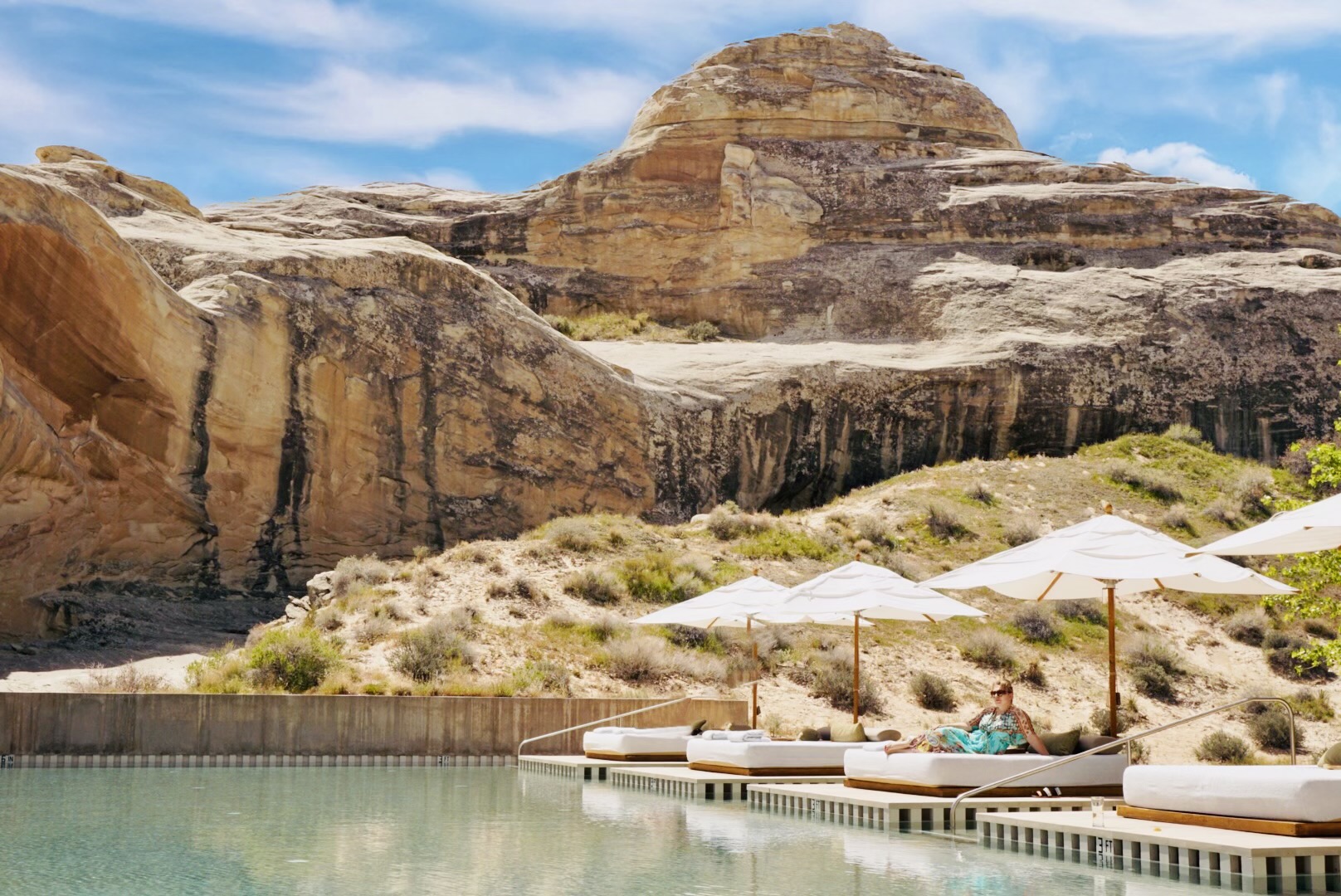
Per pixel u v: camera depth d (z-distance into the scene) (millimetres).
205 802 12492
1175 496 39750
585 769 16812
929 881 8289
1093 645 29828
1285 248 52906
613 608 28359
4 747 16969
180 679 22984
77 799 12617
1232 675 29328
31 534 27906
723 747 15336
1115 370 45375
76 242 27844
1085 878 8617
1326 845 8305
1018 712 12992
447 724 19109
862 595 16734
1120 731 24547
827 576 17484
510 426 37938
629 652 24375
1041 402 44344
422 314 37312
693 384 43531
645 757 17156
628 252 57062
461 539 36344
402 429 36000
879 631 29016
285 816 11406
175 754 17672
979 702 25547
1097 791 12492
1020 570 13805
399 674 22031
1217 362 45750
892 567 33406
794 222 55969
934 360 46125
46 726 17188
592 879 8070
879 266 53750
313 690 20875
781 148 58344
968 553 35375
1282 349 46188
